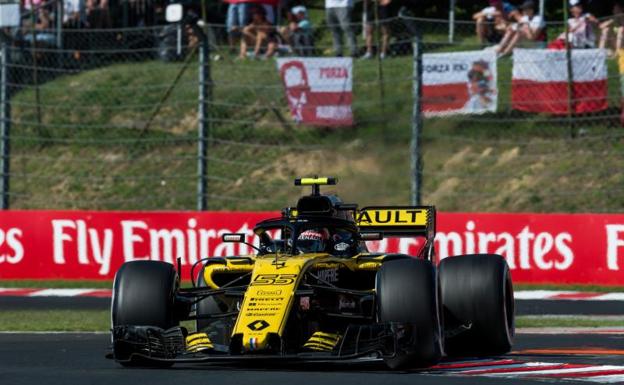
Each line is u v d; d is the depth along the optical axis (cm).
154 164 7762
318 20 8994
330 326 3011
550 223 5603
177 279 2919
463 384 2459
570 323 4428
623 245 5491
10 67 7444
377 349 2541
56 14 8712
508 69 7056
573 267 5569
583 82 6894
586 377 2617
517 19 7625
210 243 5931
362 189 6725
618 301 5156
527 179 6994
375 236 3181
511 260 5653
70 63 8669
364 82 7012
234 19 8206
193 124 7969
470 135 7294
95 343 3728
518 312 4847
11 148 8044
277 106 7806
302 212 3125
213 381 2527
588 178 6950
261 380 2530
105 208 7469
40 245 6128
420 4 8738
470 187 7006
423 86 6881
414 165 5959
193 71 8325
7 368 2939
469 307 3038
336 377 2581
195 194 7400
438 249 5731
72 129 8131
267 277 2738
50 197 7594
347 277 3145
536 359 3062
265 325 2536
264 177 7331
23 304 5334
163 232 5994
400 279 2677
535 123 7300
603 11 7606
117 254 6044
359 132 7031
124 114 8181
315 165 7144
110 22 8800
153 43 8756
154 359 2645
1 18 8119
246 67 7844
